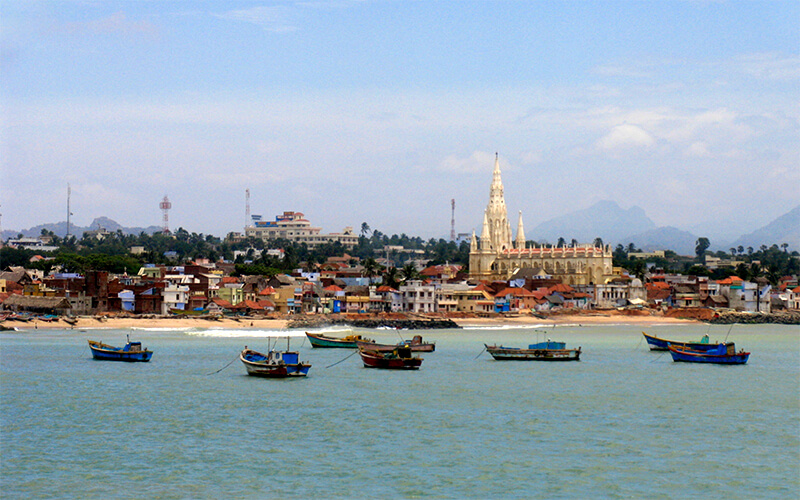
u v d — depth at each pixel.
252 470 79.00
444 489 74.06
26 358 152.00
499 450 86.94
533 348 169.75
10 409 103.94
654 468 81.12
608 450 87.56
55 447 86.31
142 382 125.25
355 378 132.25
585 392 121.50
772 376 140.38
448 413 104.50
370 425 97.31
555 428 97.19
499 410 106.88
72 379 127.31
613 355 172.38
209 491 72.94
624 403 113.00
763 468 81.50
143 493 72.31
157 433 92.31
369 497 71.81
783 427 98.88
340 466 80.44
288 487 74.19
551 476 78.19
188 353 163.62
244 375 133.62
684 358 160.50
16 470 78.31
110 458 82.50
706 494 73.75
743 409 109.44
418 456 84.19
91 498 71.00
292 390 119.62
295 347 180.50
